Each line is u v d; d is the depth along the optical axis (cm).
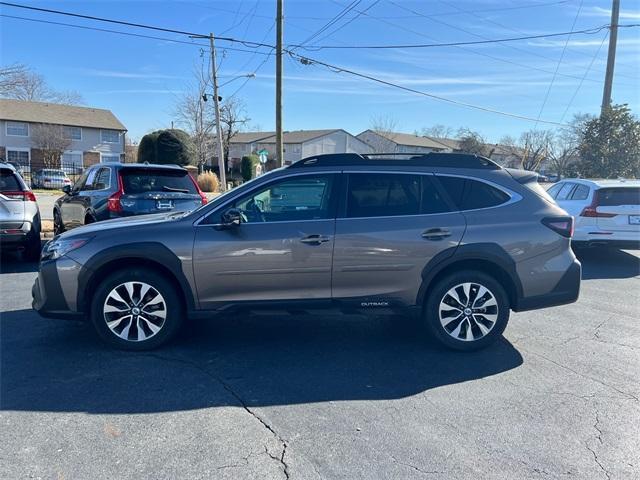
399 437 317
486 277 460
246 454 297
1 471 276
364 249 448
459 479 275
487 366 436
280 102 1878
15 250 938
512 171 491
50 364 425
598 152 1867
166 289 451
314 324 548
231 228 445
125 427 325
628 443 314
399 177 466
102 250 441
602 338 514
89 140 5491
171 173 838
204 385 389
